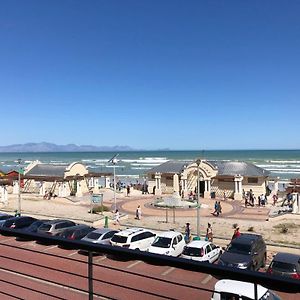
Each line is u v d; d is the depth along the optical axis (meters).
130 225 35.03
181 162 61.34
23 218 31.58
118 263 19.02
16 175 59.06
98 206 45.59
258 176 53.62
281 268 17.33
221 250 23.30
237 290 11.23
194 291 14.80
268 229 33.34
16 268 17.41
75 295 13.48
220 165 57.69
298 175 97.75
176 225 35.12
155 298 13.81
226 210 44.94
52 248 22.41
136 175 107.00
